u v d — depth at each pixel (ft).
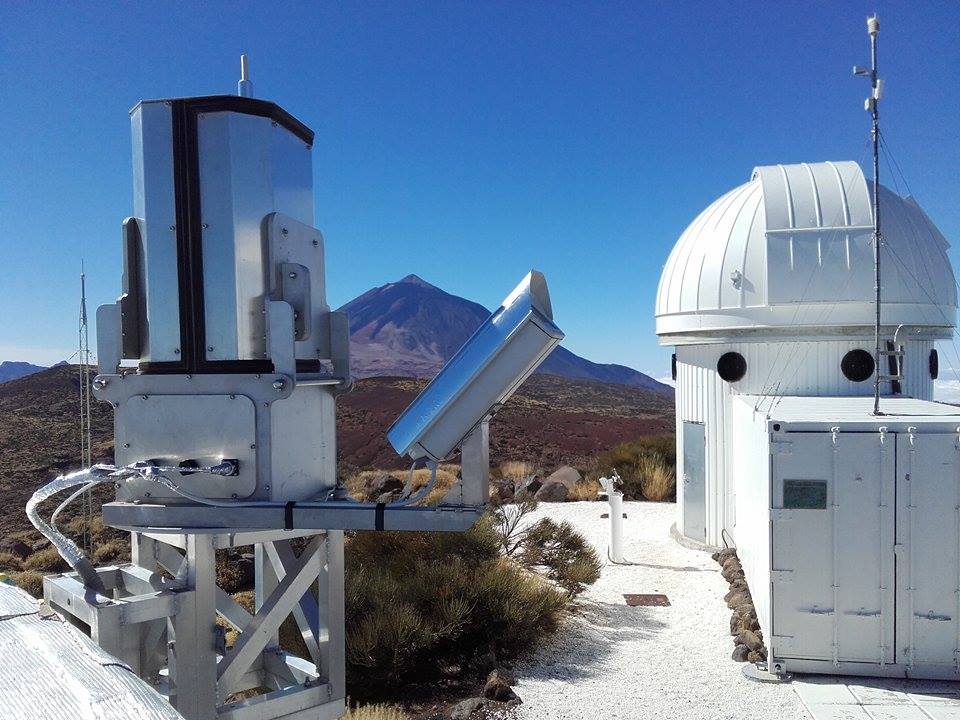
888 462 20.26
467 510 9.73
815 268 30.22
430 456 9.87
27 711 4.75
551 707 18.89
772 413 23.08
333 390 11.89
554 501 50.39
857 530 20.42
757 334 31.76
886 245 29.94
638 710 18.70
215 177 10.12
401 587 23.30
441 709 19.22
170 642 10.86
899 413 22.79
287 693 12.41
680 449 37.17
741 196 34.19
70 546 10.65
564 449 102.17
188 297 10.12
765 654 21.81
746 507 27.17
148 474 9.51
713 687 20.12
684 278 34.19
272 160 10.60
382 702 19.51
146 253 10.24
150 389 10.17
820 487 20.58
